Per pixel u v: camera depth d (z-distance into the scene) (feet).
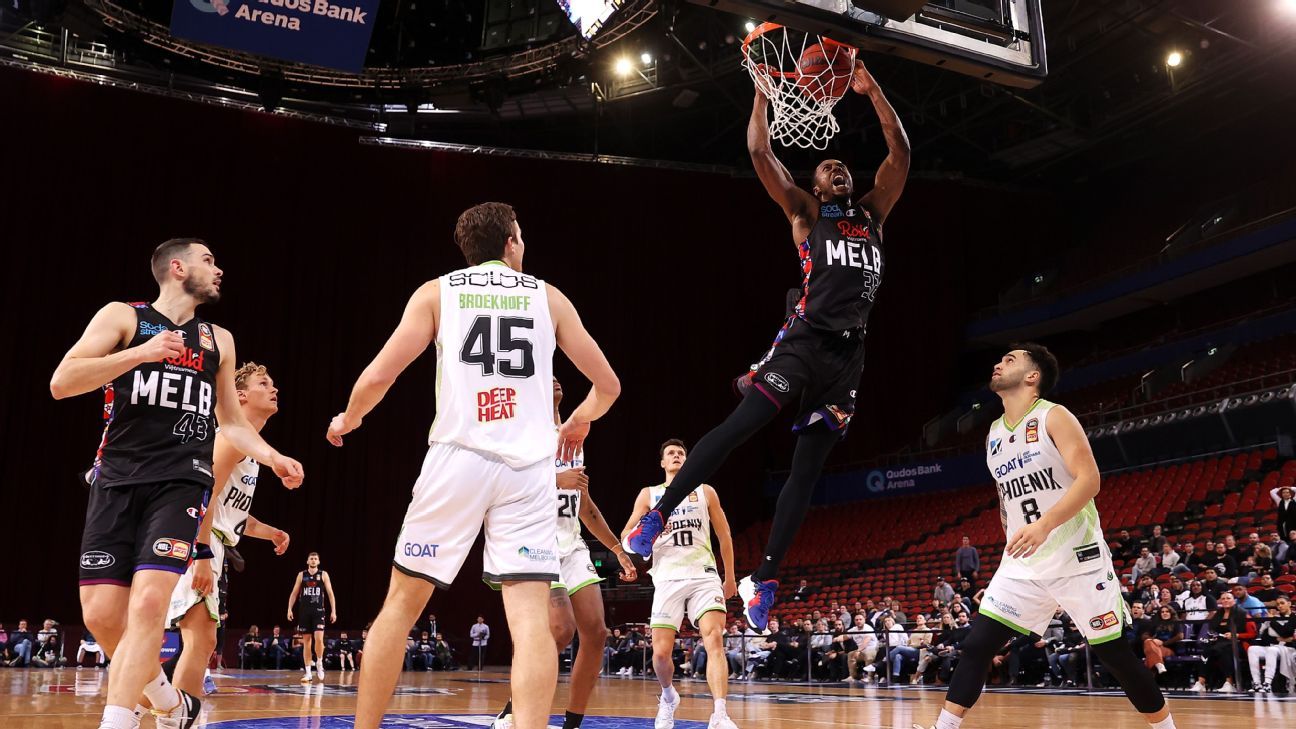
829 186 12.64
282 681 36.94
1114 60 67.87
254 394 15.51
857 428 75.05
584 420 10.07
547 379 9.40
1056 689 35.29
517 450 8.89
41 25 61.21
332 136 68.69
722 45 65.10
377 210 69.10
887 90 70.28
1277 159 74.33
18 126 60.34
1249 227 64.85
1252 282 70.74
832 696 29.99
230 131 65.82
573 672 14.30
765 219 76.48
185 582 14.29
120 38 59.36
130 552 10.68
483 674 53.42
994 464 13.46
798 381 11.65
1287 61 64.95
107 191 61.93
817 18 12.69
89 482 11.63
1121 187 83.35
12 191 59.77
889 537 66.90
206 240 64.03
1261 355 63.87
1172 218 76.18
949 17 13.88
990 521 61.82
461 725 17.65
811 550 69.87
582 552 14.46
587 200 73.31
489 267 9.62
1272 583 37.29
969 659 12.45
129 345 11.02
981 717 20.31
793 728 17.17
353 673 49.52
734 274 75.41
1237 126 75.87
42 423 58.59
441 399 8.98
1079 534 12.39
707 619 17.53
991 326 76.28
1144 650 36.06
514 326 9.32
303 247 66.90
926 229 78.07
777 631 50.03
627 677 51.31
